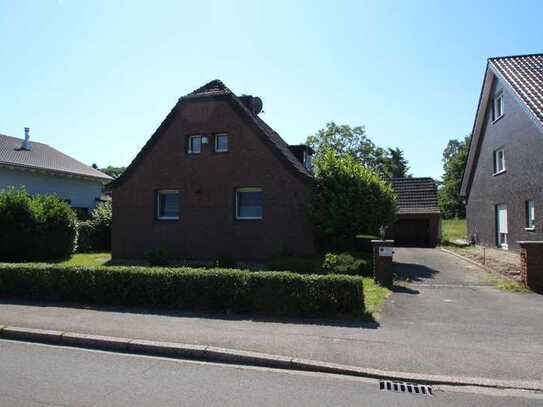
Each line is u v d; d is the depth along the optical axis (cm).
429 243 2911
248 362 608
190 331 730
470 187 2575
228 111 1762
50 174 3009
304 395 491
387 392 503
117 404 462
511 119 1859
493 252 1897
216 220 1758
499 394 499
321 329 743
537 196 1609
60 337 714
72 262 1797
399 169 8269
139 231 1870
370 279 1253
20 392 495
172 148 1839
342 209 1595
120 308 920
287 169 1678
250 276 880
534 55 1948
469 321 798
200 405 460
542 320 805
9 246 1773
